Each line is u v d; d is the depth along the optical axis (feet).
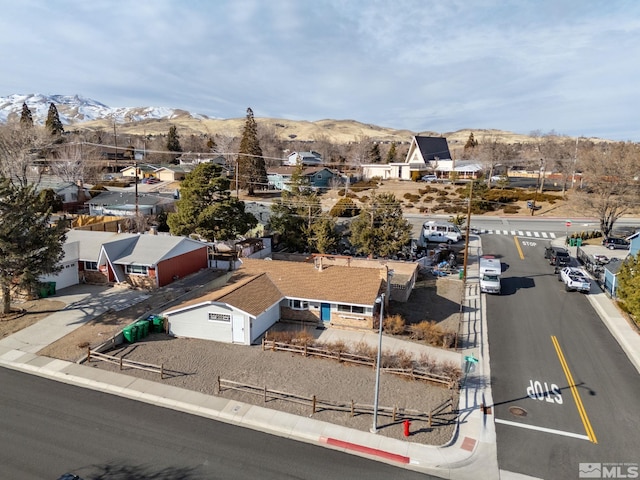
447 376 77.92
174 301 111.45
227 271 142.31
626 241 179.93
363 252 157.79
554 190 279.69
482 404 72.69
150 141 552.82
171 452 57.98
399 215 153.28
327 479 53.88
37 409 67.46
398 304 119.03
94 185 299.79
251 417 66.44
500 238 198.18
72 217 197.67
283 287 107.76
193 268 139.95
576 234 197.77
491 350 93.66
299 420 66.03
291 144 620.08
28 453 57.00
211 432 62.69
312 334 99.40
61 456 56.54
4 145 244.63
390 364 82.94
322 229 161.27
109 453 57.47
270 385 75.92
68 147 316.19
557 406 72.90
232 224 155.53
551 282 141.18
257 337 96.07
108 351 86.99
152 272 122.42
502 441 63.16
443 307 118.21
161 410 68.03
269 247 171.53
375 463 57.47
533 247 184.85
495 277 129.90
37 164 297.12
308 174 300.40
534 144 513.86
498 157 372.99
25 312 104.53
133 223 183.93
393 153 393.50
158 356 85.92
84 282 127.75
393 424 65.87
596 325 107.34
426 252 171.32
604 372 84.69
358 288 104.53
